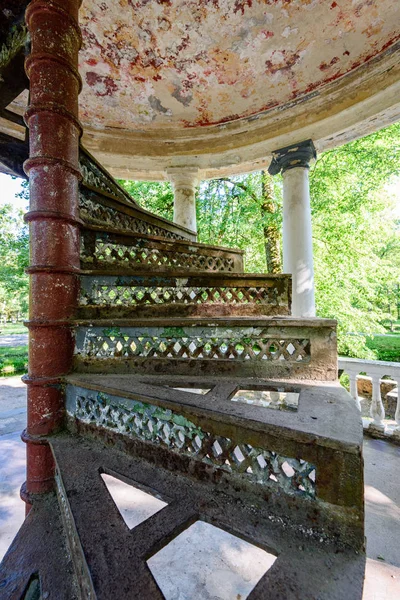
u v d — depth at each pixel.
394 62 3.34
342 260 8.26
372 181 8.03
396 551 1.75
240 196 8.66
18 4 2.08
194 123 4.54
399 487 2.41
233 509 1.04
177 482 1.22
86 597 0.81
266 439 1.04
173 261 2.81
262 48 3.55
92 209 2.29
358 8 3.09
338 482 0.91
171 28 3.39
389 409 4.62
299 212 4.20
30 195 1.80
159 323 1.76
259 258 9.70
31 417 1.69
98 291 2.00
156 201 9.44
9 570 1.08
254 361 1.69
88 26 3.37
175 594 1.43
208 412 1.16
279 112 4.19
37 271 1.73
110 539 0.92
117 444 1.50
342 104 3.77
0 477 2.66
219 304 2.24
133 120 4.50
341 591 0.72
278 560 0.81
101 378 1.68
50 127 1.79
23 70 2.37
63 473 1.30
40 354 1.71
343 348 8.93
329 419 1.05
